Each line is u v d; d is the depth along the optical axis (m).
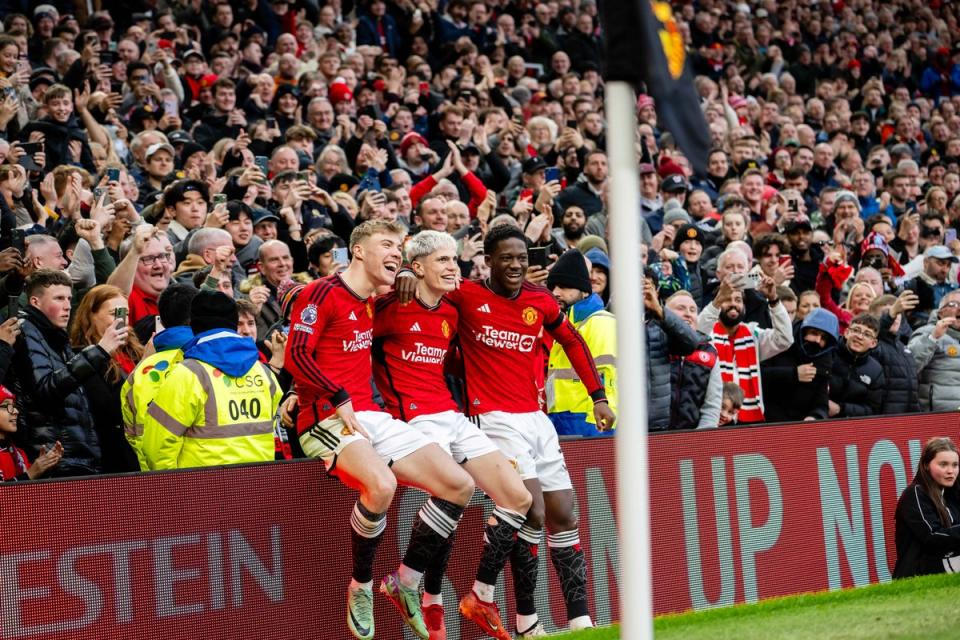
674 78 5.56
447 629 9.20
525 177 17.25
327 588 8.64
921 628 7.79
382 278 8.49
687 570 10.10
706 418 11.67
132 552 7.86
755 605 9.27
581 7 27.78
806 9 32.84
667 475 10.11
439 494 8.52
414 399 8.91
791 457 10.94
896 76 33.12
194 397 8.49
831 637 7.63
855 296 15.30
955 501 11.37
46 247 10.14
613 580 9.93
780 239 15.02
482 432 9.09
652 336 11.26
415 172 17.92
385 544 8.99
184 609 8.02
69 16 19.78
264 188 14.02
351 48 23.11
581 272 10.91
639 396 5.48
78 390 8.91
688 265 15.06
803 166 23.19
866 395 13.30
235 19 22.75
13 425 8.69
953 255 17.75
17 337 8.88
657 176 19.44
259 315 11.16
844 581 11.12
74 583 7.64
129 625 7.81
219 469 8.24
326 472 8.67
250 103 18.86
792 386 12.55
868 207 23.22
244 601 8.27
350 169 17.47
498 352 9.25
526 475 9.08
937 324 13.81
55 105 14.59
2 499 7.46
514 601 9.48
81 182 12.59
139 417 8.54
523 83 24.09
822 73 31.55
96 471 8.97
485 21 26.00
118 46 19.31
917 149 28.28
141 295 10.61
